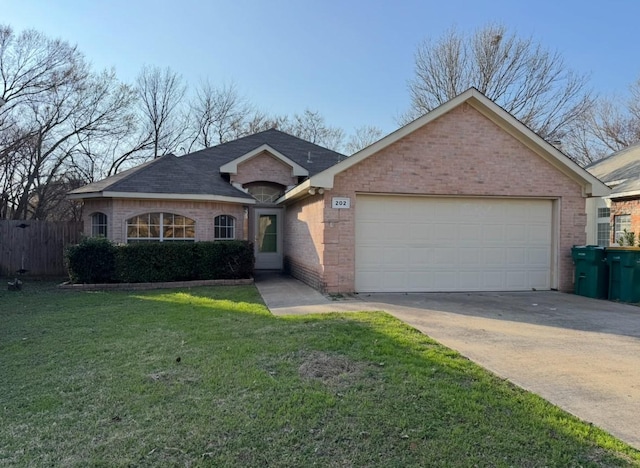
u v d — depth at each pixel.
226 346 5.51
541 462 2.91
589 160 29.81
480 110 10.22
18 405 3.85
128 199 12.71
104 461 2.92
